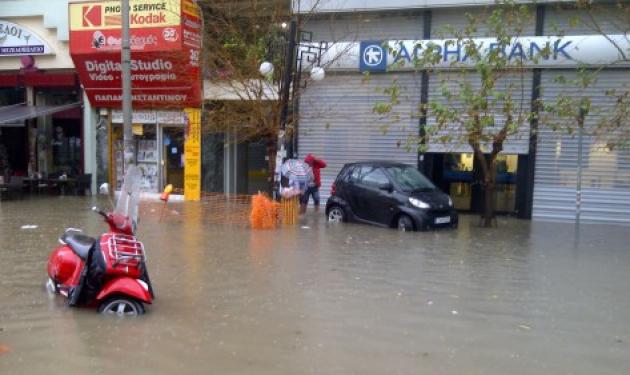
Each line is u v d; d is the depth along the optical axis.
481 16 15.06
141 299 6.14
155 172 19.28
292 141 17.77
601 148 15.10
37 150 20.12
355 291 7.42
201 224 13.27
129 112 14.41
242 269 8.59
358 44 16.78
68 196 18.94
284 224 13.59
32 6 19.30
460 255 10.12
